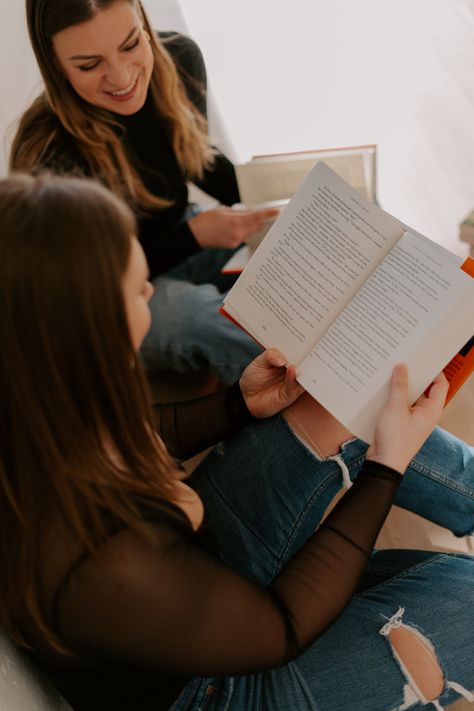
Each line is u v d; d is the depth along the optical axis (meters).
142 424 0.57
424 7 2.48
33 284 0.47
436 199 1.91
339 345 0.80
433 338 0.73
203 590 0.60
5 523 0.56
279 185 1.36
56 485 0.53
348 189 0.81
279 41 2.37
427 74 2.25
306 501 0.89
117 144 1.29
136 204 1.38
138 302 0.55
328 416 0.90
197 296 1.49
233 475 0.93
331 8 2.46
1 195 0.49
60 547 0.55
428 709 0.78
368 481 0.74
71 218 0.48
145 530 0.57
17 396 0.51
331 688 0.76
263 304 0.86
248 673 0.64
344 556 0.71
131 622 0.58
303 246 0.83
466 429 1.40
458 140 2.05
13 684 0.64
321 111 2.18
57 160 1.25
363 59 2.31
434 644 0.78
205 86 1.52
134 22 1.13
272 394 0.90
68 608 0.56
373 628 0.79
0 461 0.54
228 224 1.38
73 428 0.53
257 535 0.90
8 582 0.57
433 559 0.87
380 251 0.79
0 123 1.54
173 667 0.62
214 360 1.46
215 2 2.32
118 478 0.56
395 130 2.10
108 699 0.69
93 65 1.14
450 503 0.98
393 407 0.74
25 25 1.54
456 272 0.73
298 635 0.66
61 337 0.49
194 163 1.45
